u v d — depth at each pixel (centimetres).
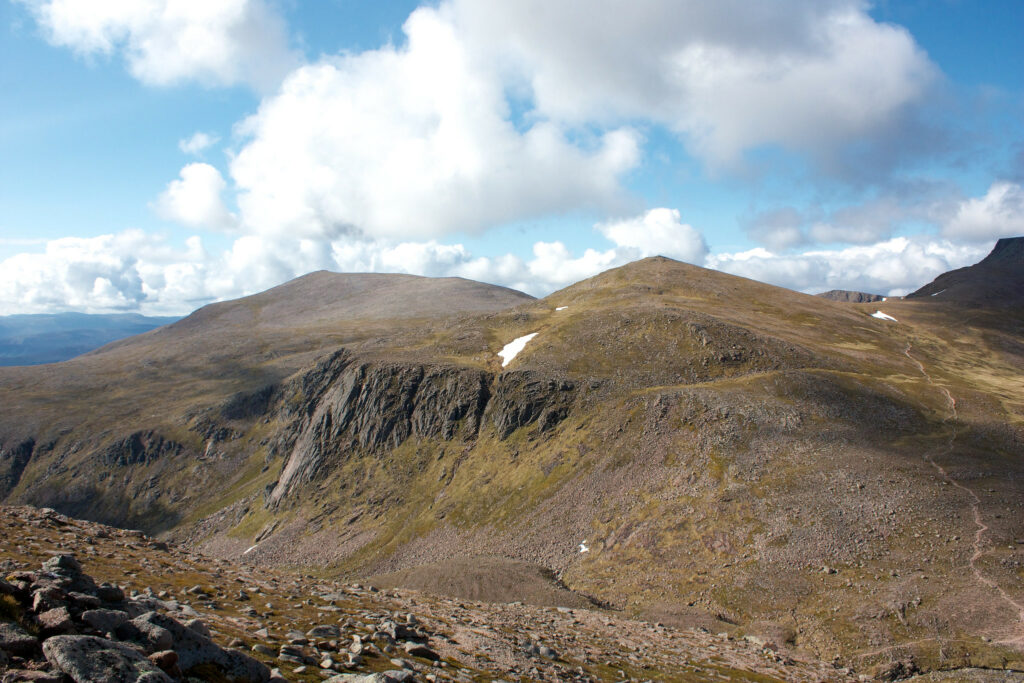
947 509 7219
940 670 5219
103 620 1267
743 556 7606
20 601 1284
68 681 999
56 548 2423
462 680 1886
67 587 1430
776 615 6531
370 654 1914
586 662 2773
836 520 7556
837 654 5700
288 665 1580
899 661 5388
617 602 7712
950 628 5647
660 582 7819
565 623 3972
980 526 6800
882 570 6606
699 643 4325
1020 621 5478
